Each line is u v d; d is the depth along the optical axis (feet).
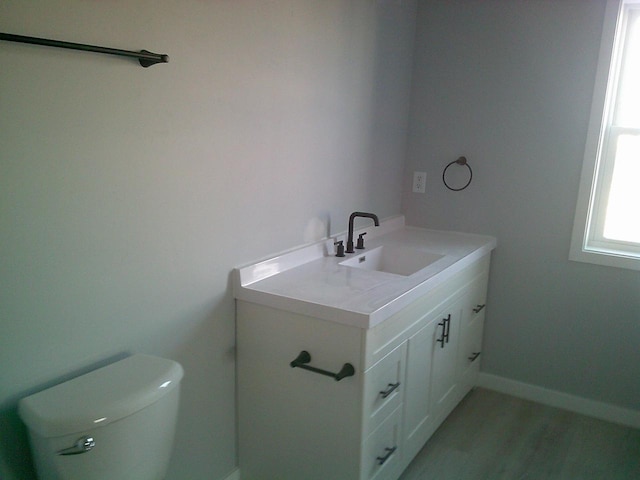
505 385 9.80
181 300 5.74
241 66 5.98
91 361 4.89
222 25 5.65
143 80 4.95
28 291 4.30
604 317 8.80
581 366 9.12
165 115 5.21
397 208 10.12
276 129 6.66
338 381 5.89
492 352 9.87
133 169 4.99
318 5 7.01
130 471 4.52
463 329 8.71
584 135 8.50
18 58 3.99
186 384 5.99
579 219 8.73
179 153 5.42
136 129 4.96
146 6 4.86
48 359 4.53
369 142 8.79
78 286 4.68
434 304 7.32
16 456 4.41
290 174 7.06
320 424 6.15
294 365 6.02
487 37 9.00
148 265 5.30
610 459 7.86
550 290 9.18
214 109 5.74
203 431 6.36
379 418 6.25
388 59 8.90
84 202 4.62
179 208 5.53
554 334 9.26
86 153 4.57
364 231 9.02
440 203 9.92
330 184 7.95
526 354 9.55
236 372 6.72
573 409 9.25
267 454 6.71
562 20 8.39
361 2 7.91
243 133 6.16
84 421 4.09
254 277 6.59
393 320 6.19
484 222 9.56
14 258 4.17
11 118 4.01
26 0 3.99
